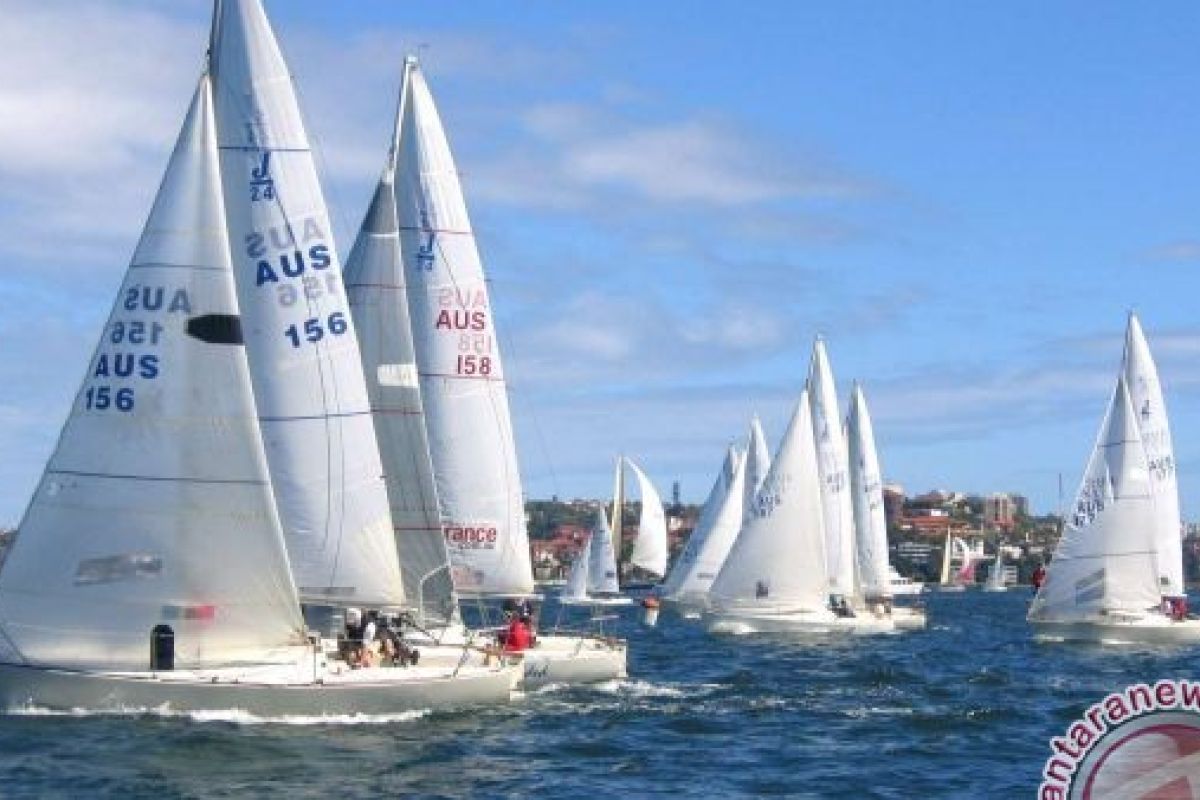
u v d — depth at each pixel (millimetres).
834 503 88562
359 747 33375
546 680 46219
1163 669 59250
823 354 89188
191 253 35844
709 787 31234
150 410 35344
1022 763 34750
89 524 35031
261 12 39281
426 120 47781
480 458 47781
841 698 46719
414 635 43000
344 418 39781
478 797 29562
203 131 36250
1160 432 77375
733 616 80062
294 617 36500
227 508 35688
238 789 29109
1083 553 72000
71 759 30719
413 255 47688
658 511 135500
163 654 35094
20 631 34781
